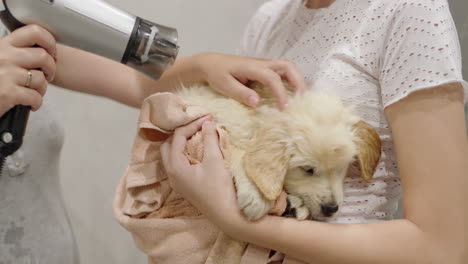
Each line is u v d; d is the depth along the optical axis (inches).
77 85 46.4
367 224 30.7
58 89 70.6
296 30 42.5
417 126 29.7
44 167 40.4
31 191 39.4
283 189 35.5
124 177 42.3
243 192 30.8
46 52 28.6
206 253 34.2
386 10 33.7
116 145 76.0
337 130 33.3
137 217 37.6
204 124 33.7
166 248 34.8
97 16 27.3
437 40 30.2
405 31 31.4
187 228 34.6
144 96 45.9
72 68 45.7
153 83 45.4
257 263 32.5
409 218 29.9
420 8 31.2
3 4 27.6
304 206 34.7
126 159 76.9
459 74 30.0
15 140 28.0
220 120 35.2
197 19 74.0
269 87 34.5
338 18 37.6
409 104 30.2
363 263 29.2
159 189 36.9
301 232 30.3
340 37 36.6
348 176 37.4
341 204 34.9
